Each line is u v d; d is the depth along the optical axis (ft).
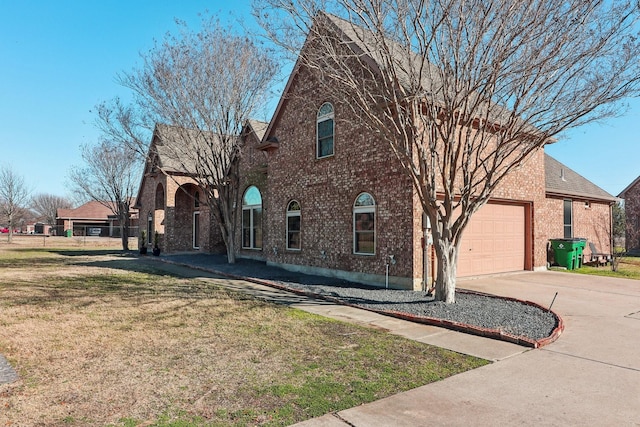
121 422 12.50
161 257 72.90
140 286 40.14
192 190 86.48
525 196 49.78
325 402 14.05
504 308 29.04
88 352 19.35
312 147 47.91
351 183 42.42
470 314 27.20
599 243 70.79
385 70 30.27
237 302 32.07
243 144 64.59
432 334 23.31
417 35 27.02
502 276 45.88
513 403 14.11
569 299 33.32
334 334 22.99
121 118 62.39
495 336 22.39
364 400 14.25
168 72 53.98
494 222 47.03
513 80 26.61
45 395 14.43
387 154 38.42
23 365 17.52
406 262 36.55
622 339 22.15
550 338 21.71
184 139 58.95
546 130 27.84
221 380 16.01
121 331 23.15
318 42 32.04
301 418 12.89
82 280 44.11
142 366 17.51
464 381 16.08
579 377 16.57
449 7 24.48
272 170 55.21
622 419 13.00
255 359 18.53
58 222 200.34
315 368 17.43
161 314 27.61
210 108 56.75
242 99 57.67
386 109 31.71
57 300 32.48
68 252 89.71
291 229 51.85
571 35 24.97
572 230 63.52
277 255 53.72
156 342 21.04
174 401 14.06
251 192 67.36
